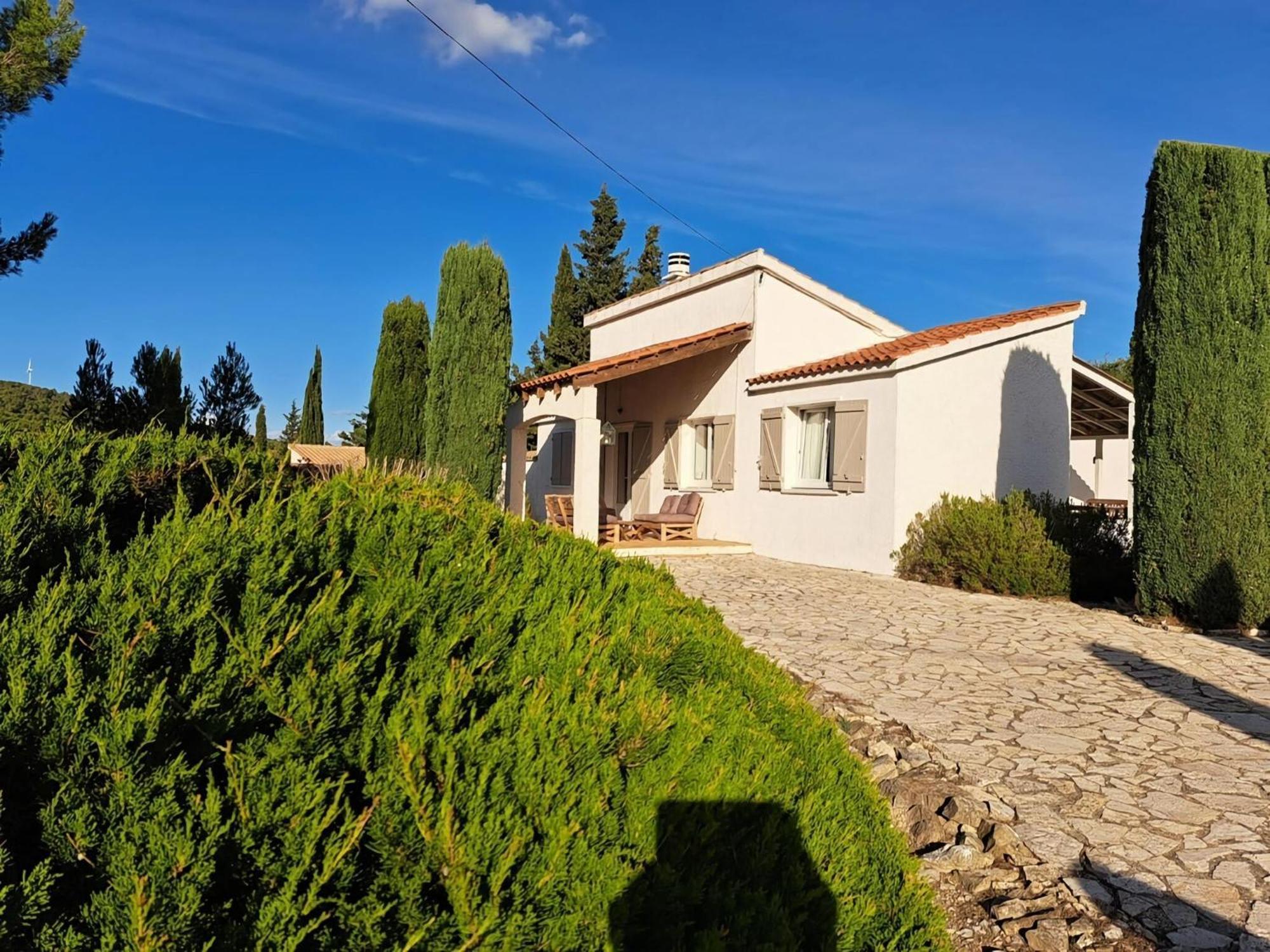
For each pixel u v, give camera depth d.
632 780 1.81
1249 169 8.54
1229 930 3.03
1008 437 12.97
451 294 12.87
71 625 1.82
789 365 15.52
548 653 2.27
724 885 1.77
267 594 2.00
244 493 2.72
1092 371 13.97
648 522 15.91
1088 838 3.76
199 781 1.71
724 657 3.11
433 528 2.70
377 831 1.59
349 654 1.98
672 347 14.57
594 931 1.51
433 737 1.76
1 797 1.52
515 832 1.57
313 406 35.16
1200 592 8.54
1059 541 10.68
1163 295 8.79
